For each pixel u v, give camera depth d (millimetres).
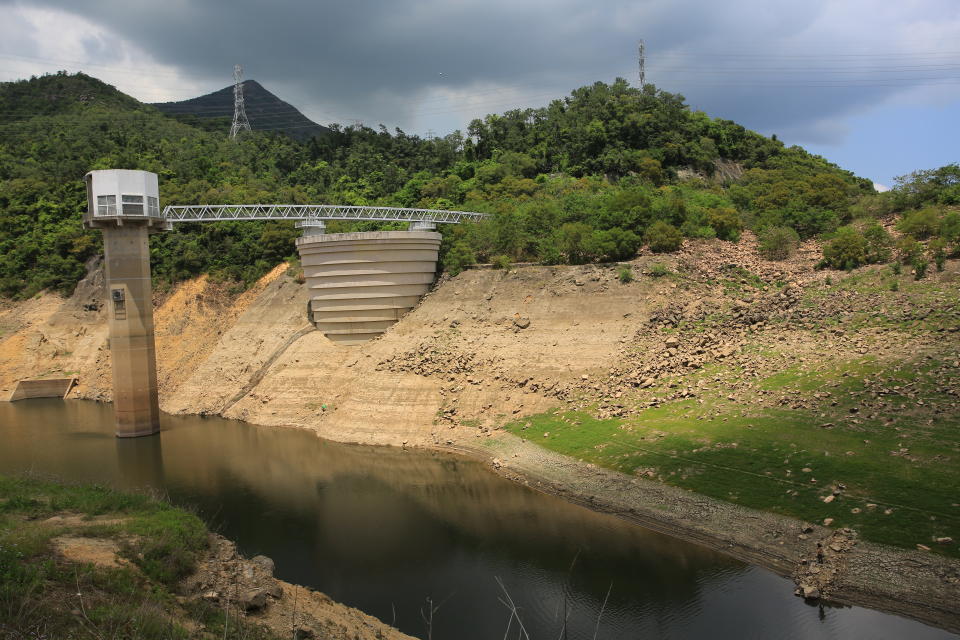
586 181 130750
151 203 83125
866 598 35906
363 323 95625
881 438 48219
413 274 96438
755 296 80375
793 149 162000
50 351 115938
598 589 39219
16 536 26359
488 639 34188
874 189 146125
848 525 41156
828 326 68500
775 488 46938
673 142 143375
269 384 93688
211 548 31562
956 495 40281
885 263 79812
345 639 27906
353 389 85625
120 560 26422
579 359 76250
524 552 44594
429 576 41875
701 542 44469
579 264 92562
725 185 140250
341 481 61781
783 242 92938
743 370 65500
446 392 78688
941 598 34406
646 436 59344
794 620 34938
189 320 113375
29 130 184375
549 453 62250
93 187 81000
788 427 53406
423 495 56812
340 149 182250
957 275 69875
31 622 19469
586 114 156625
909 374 54625
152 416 83312
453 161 172875
